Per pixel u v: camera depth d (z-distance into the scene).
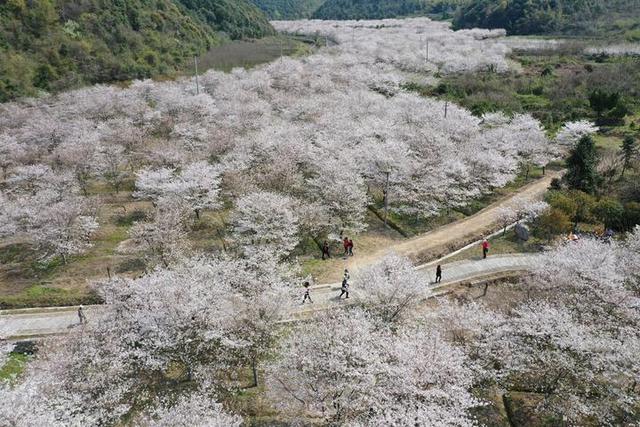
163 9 112.31
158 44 100.19
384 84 81.38
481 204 47.06
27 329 29.28
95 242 40.66
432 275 34.53
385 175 44.19
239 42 124.38
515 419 23.14
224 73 88.31
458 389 20.73
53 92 78.19
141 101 72.38
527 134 55.62
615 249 32.72
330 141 49.19
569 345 22.39
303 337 22.78
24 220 39.16
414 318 27.69
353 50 107.50
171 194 41.25
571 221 41.06
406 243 39.31
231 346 24.34
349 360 21.08
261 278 29.08
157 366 23.97
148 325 24.52
